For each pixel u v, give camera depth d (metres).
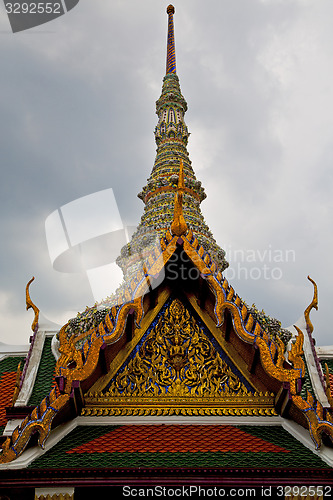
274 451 7.71
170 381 9.00
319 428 7.64
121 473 6.95
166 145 16.67
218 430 8.39
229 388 8.96
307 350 11.00
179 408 8.70
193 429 8.40
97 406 8.61
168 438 8.05
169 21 24.03
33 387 10.31
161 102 18.47
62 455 7.48
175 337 9.41
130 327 8.88
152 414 8.58
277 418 8.66
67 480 6.92
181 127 17.45
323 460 7.44
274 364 8.21
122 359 9.09
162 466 7.04
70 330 10.87
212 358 9.25
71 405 8.02
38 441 7.40
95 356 8.09
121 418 8.53
